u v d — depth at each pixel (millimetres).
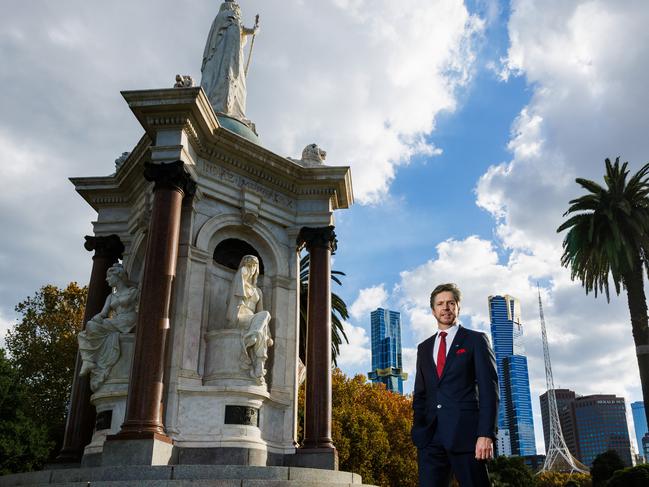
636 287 38938
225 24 25125
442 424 6977
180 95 18594
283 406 20016
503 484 87500
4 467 37438
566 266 42719
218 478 14250
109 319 19156
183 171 18625
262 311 19156
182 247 19000
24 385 41469
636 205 40406
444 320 7562
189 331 18484
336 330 41750
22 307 51250
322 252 22469
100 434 18000
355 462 52469
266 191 22297
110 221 24172
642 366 37406
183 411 17562
